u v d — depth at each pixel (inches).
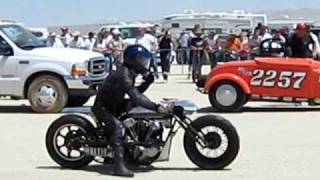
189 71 1616.6
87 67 966.4
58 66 965.8
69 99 1023.0
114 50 1537.9
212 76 965.2
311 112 970.1
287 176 547.2
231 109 960.3
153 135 554.3
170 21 2674.7
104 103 554.9
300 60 949.2
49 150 581.9
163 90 1309.1
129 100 560.7
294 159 617.9
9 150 675.4
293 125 840.9
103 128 560.1
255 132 783.7
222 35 1983.3
